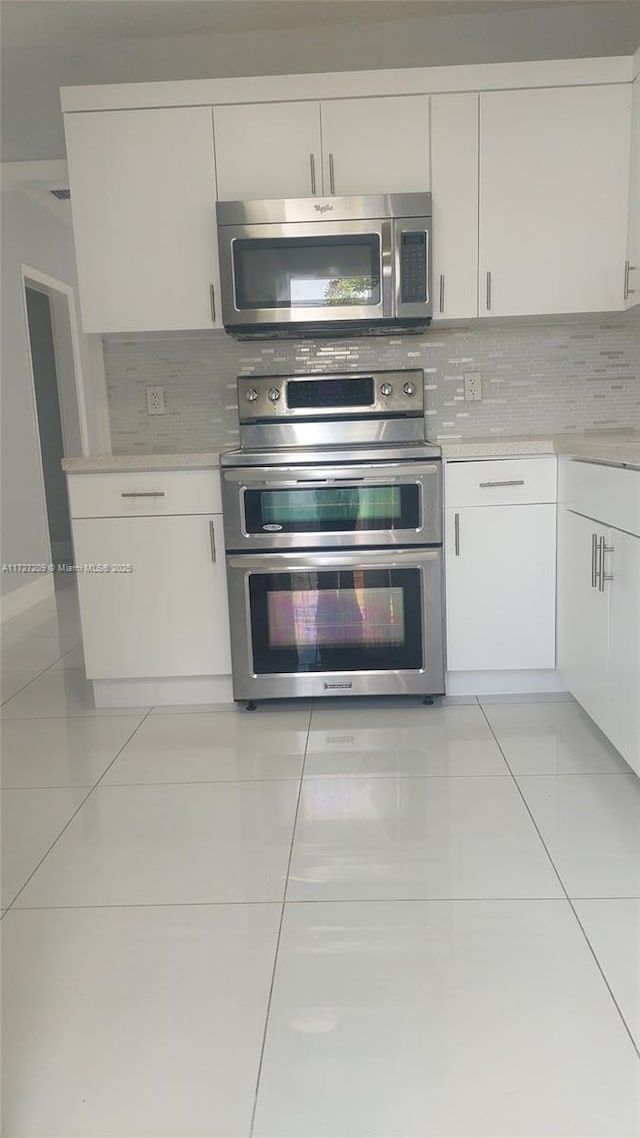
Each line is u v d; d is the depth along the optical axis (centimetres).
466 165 294
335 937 171
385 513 290
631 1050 139
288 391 320
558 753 256
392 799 230
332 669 300
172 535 299
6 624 463
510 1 303
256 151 295
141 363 342
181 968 164
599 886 185
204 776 251
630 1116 127
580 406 338
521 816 217
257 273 295
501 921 174
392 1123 127
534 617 297
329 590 295
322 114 292
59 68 330
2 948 172
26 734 293
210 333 325
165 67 326
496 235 298
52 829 222
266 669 301
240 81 291
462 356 335
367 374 319
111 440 347
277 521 292
